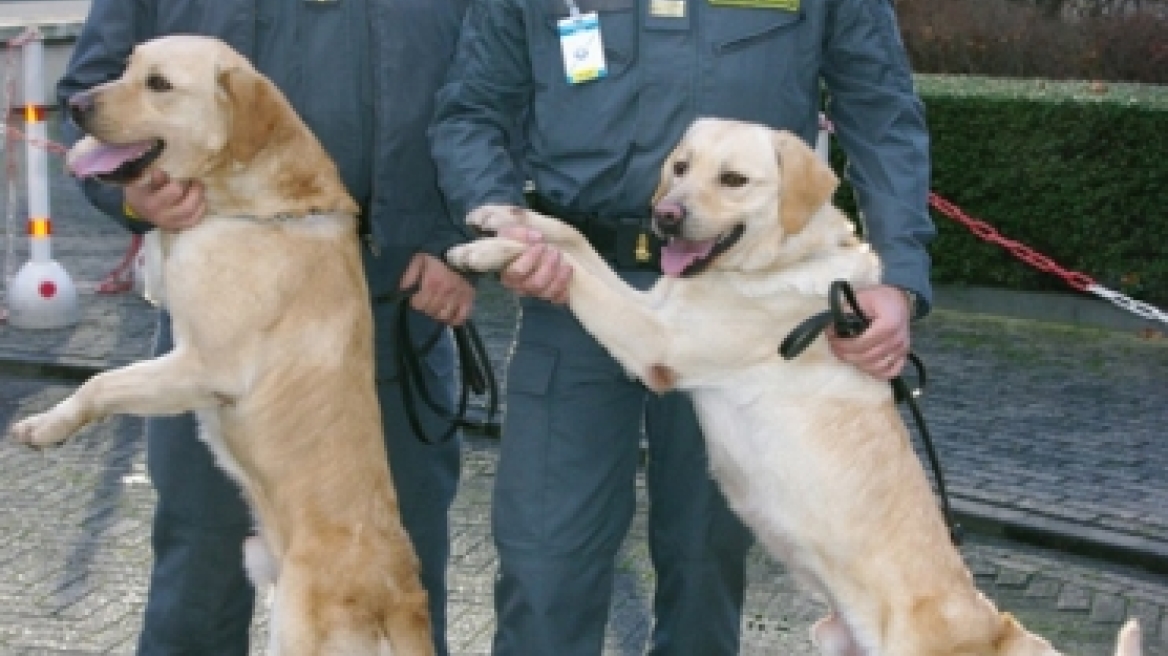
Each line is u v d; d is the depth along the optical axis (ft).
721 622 12.91
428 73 12.73
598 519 11.93
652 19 11.64
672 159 11.60
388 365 13.46
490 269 11.12
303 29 12.33
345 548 11.25
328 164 12.02
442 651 14.17
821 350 11.79
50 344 26.00
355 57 12.46
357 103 12.52
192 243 11.44
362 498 11.50
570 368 11.92
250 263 11.41
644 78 11.66
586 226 12.10
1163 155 28.94
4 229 34.88
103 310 28.32
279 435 11.42
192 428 12.24
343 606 11.10
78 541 18.26
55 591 16.87
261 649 15.69
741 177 11.33
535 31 11.93
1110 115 29.25
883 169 12.14
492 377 13.24
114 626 16.03
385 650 11.21
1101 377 26.40
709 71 11.66
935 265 31.35
